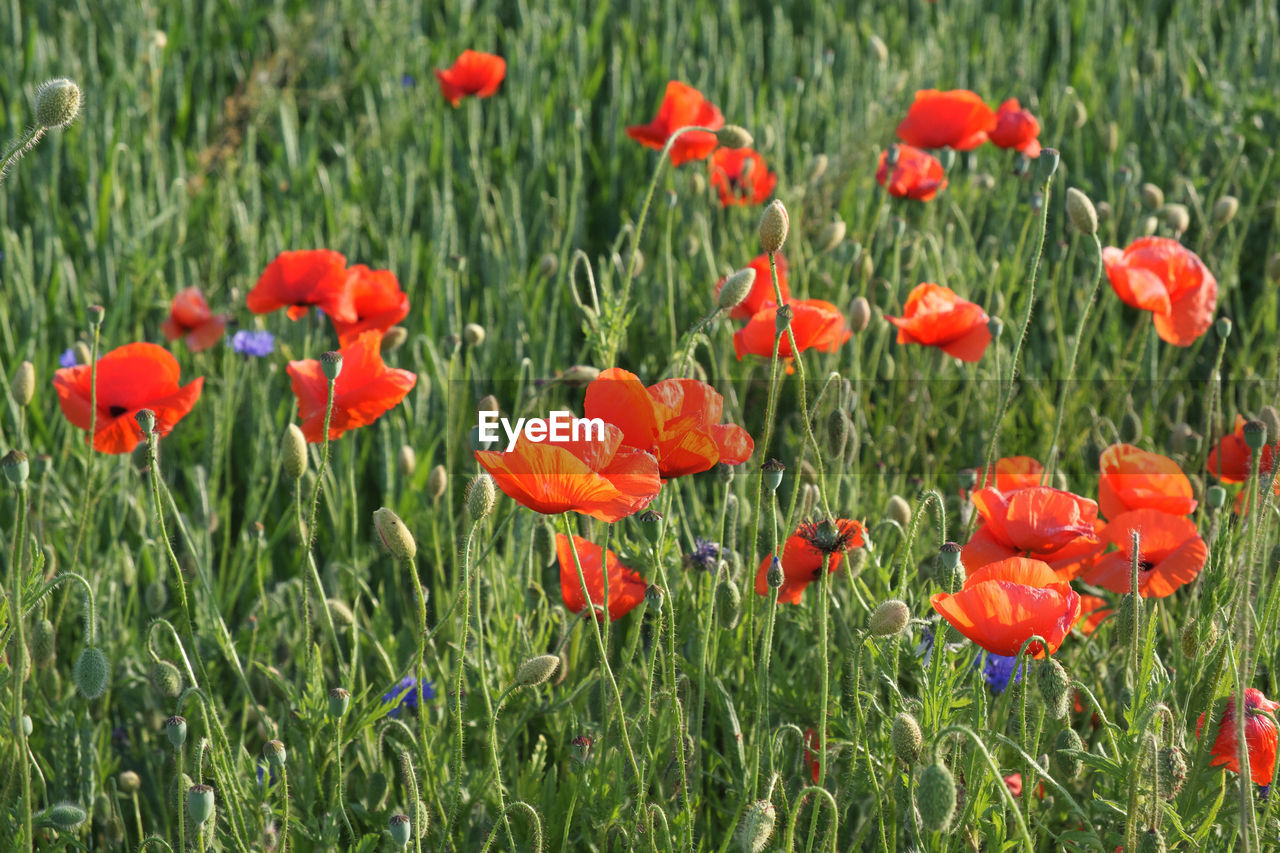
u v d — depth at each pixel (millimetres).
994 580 1712
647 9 4430
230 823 1754
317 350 2451
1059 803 1812
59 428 2240
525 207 3289
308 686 1823
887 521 1822
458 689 1741
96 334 1855
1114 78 3904
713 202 3014
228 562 2186
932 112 2320
